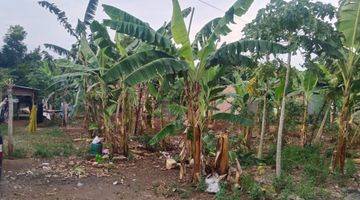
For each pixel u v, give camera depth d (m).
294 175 7.81
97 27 8.31
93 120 12.87
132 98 10.21
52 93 17.67
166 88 7.76
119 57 8.78
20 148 9.91
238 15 6.94
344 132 7.78
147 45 8.19
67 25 11.30
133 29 6.61
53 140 12.22
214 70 7.10
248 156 8.73
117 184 7.01
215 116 7.31
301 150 9.63
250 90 10.01
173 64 6.44
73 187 6.67
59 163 8.52
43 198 5.96
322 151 10.48
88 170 7.95
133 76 6.32
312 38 6.60
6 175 7.18
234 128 12.62
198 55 6.70
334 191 6.85
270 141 11.77
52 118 19.69
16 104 19.59
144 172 8.02
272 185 6.65
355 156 10.34
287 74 7.07
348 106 7.82
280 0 6.65
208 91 7.00
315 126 11.32
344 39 7.55
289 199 6.10
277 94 8.82
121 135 9.34
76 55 12.35
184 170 7.27
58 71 14.98
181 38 6.43
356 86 7.68
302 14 6.40
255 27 6.88
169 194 6.42
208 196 6.39
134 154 9.72
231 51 6.60
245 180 6.66
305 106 10.62
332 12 6.55
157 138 7.36
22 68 24.31
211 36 6.75
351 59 7.64
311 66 6.96
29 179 7.03
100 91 10.24
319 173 7.62
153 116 11.97
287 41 6.77
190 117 6.89
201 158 6.96
